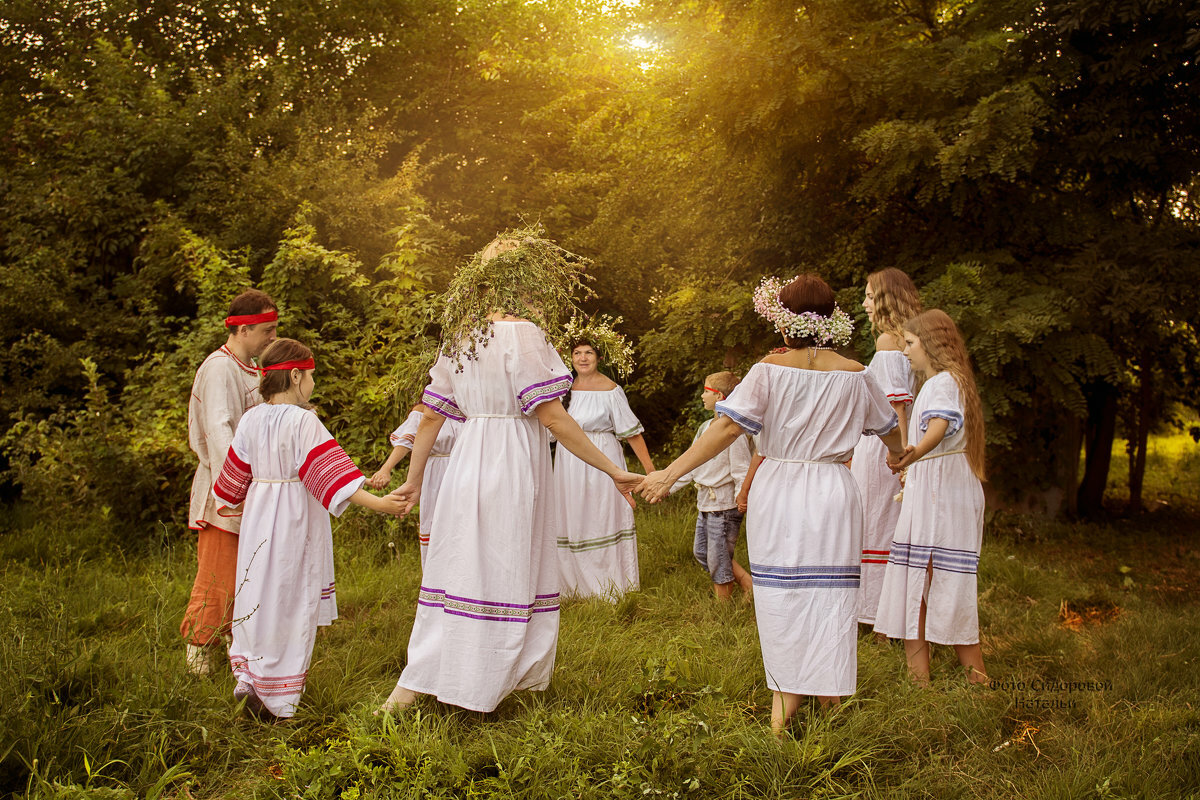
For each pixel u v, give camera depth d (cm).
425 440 362
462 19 1346
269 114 1135
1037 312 672
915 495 380
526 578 327
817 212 845
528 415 338
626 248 1091
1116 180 771
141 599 480
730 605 480
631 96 952
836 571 312
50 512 686
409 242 852
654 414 1147
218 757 304
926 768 284
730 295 810
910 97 737
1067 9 701
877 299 437
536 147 1383
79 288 984
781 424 319
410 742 292
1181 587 599
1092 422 955
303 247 810
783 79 741
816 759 282
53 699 313
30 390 888
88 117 1025
